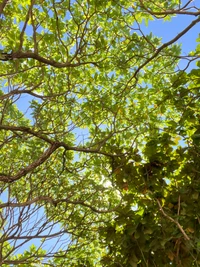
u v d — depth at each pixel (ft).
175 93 15.02
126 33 15.76
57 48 16.71
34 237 15.80
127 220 14.96
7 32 15.55
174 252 14.64
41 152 16.98
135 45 15.46
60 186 17.80
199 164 14.88
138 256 15.11
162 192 14.93
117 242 15.12
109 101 17.54
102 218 18.06
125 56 16.37
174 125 14.92
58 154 18.45
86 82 18.11
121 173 15.33
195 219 14.60
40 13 16.61
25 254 18.38
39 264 18.58
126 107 17.85
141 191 15.15
